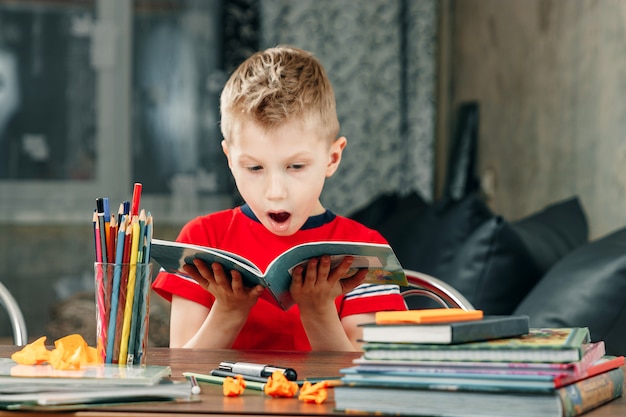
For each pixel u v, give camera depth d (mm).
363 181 4344
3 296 1657
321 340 1296
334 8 4320
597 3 2564
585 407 845
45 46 4035
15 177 4004
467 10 3773
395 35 4355
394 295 1528
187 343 1347
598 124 2562
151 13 4145
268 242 1533
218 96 4180
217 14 4180
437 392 811
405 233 2639
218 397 911
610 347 1719
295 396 919
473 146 3611
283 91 1309
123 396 864
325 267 1136
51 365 967
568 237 2375
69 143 4062
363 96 4344
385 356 853
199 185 4184
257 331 1520
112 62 4105
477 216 2328
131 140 4129
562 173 2805
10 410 838
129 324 987
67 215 4055
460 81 3857
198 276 1219
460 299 1578
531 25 3053
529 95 3070
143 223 1003
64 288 4039
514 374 803
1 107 3994
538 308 1806
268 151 1300
